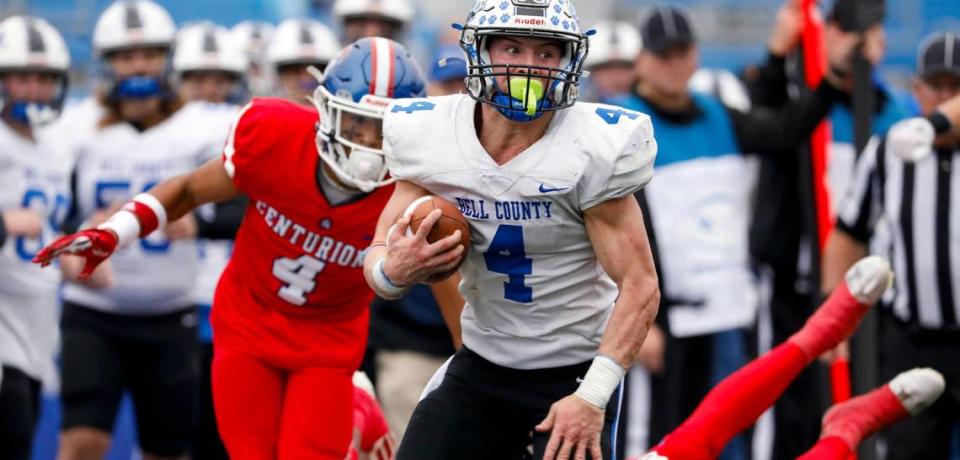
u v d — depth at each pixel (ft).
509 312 47.37
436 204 44.09
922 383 57.11
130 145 78.59
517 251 45.57
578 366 48.06
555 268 46.09
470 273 46.98
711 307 75.72
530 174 43.93
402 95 52.39
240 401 55.77
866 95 69.00
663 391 75.66
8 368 72.79
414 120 44.86
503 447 49.96
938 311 72.69
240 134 53.57
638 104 76.28
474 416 49.19
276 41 85.92
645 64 75.56
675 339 75.46
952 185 71.56
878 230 76.23
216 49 98.37
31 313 74.08
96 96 80.07
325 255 54.39
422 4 160.97
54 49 73.61
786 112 76.33
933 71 75.66
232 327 56.34
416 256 43.24
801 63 77.97
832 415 57.98
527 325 47.44
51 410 90.38
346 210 53.62
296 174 53.16
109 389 77.46
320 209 53.57
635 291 44.50
